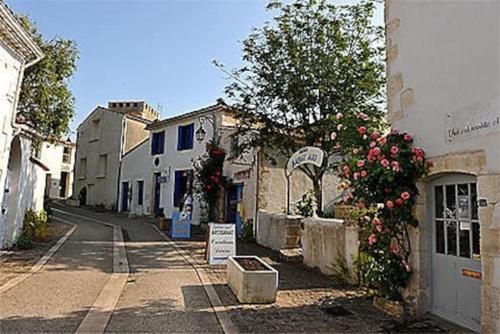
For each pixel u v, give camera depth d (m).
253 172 14.91
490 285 4.62
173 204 19.91
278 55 12.70
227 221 16.72
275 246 12.09
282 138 13.25
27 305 6.06
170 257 10.54
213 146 17.27
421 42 6.07
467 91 5.11
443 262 5.73
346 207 8.12
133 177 23.69
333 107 12.28
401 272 6.00
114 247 11.71
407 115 6.29
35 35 15.11
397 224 6.06
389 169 5.83
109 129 26.67
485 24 4.88
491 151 4.70
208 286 7.59
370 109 11.99
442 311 5.71
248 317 5.78
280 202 14.90
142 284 7.63
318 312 6.05
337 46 12.22
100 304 6.25
